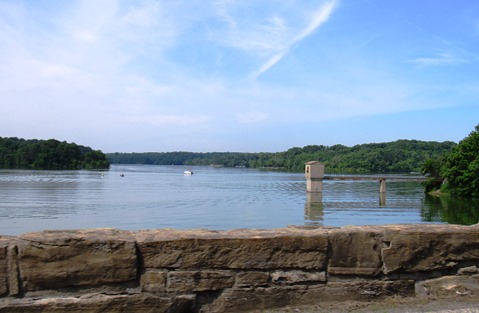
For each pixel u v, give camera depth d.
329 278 5.13
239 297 4.84
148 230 5.05
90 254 4.52
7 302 4.33
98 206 66.31
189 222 51.12
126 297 4.53
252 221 53.62
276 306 4.92
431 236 5.38
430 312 4.79
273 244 4.95
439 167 95.19
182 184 132.12
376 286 5.21
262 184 135.38
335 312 4.82
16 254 4.40
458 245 5.45
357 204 76.38
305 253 5.04
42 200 73.50
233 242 4.86
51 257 4.45
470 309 4.87
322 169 91.31
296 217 58.69
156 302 4.61
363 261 5.20
